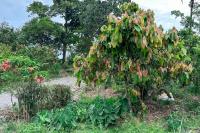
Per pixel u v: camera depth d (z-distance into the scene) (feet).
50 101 42.78
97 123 37.91
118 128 37.01
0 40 115.85
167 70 41.42
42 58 89.86
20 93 41.47
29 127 37.22
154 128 36.47
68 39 112.98
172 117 38.60
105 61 40.11
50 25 110.63
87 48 109.91
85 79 41.37
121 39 37.91
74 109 40.06
